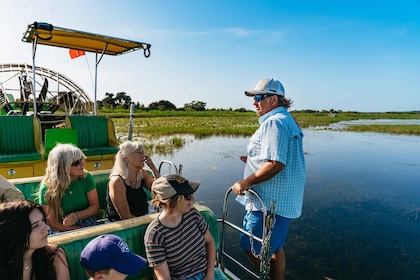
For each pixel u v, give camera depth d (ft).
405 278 12.88
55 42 19.93
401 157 43.16
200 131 70.59
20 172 16.53
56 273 5.93
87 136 21.08
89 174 9.91
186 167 32.07
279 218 9.24
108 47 21.25
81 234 6.88
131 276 7.54
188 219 7.25
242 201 10.20
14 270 4.99
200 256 7.33
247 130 77.87
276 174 8.84
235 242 15.34
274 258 9.90
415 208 21.06
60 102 29.12
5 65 27.09
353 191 24.98
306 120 184.34
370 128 115.55
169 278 6.85
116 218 9.73
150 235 6.86
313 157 41.88
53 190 8.80
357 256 14.49
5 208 5.14
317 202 22.13
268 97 9.22
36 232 5.23
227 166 32.86
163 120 122.01
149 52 20.10
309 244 15.57
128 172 9.85
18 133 18.01
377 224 18.17
